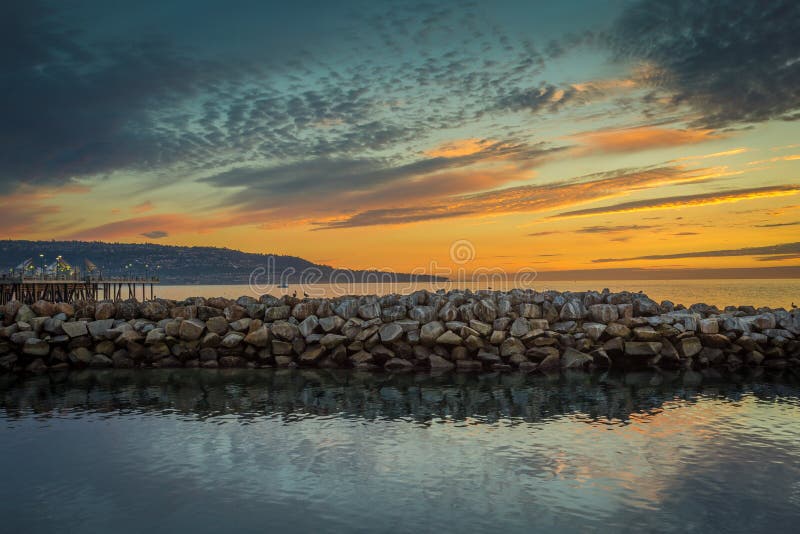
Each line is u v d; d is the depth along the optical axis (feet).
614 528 27.76
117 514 29.25
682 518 28.76
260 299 84.07
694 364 73.00
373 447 39.34
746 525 28.07
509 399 53.78
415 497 31.22
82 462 36.47
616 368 71.05
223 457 37.35
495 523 28.25
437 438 41.27
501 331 73.31
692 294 343.67
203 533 27.32
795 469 35.04
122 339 73.36
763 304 222.07
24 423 45.27
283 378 64.85
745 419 46.16
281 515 29.12
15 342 71.15
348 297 85.97
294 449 38.93
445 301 82.79
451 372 68.74
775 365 72.43
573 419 46.39
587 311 77.00
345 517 28.91
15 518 28.86
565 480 33.45
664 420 45.96
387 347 73.41
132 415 47.88
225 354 74.08
